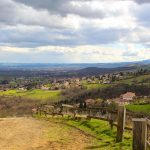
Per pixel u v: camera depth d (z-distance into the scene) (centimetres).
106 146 1443
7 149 1484
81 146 1481
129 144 1419
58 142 1606
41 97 15088
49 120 2703
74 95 14562
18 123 2433
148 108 8388
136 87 14225
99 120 2295
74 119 2589
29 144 1587
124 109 1502
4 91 18775
